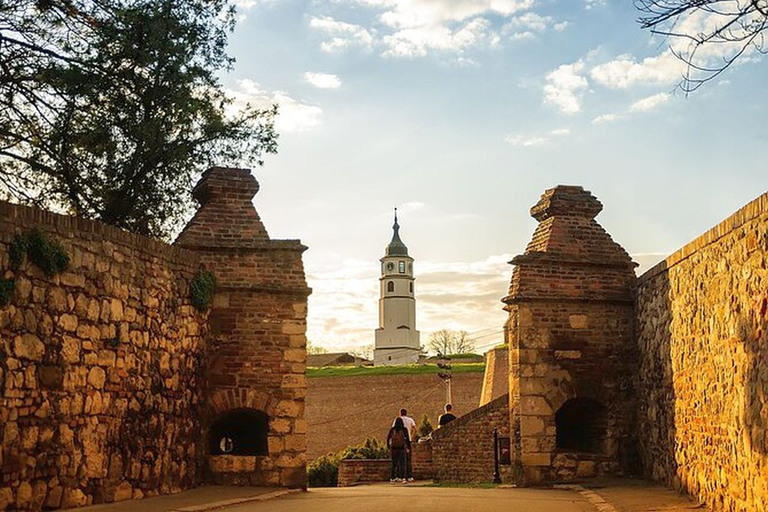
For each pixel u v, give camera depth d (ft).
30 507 38.40
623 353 64.95
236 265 59.72
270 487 57.52
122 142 66.74
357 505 45.88
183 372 54.44
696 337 48.19
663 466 56.75
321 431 216.54
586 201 67.62
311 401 220.64
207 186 61.11
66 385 41.32
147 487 48.98
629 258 66.54
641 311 62.90
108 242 45.75
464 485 72.43
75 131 65.41
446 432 93.25
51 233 40.68
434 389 216.54
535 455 62.85
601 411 65.00
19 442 37.78
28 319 38.75
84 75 63.93
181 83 67.62
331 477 110.01
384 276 388.98
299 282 60.39
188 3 68.90
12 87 64.90
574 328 64.75
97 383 44.06
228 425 64.03
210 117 69.97
